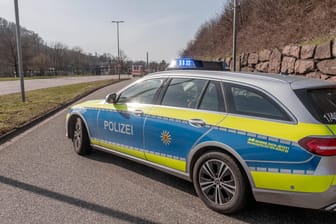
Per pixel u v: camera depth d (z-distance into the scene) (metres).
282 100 3.64
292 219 3.80
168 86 4.78
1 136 7.78
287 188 3.42
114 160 6.02
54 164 5.77
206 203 4.09
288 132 3.43
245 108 3.87
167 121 4.47
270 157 3.49
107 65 99.06
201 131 4.05
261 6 22.67
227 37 31.08
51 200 4.27
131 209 4.04
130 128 5.05
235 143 3.73
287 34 16.16
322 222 3.74
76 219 3.76
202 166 4.09
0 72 80.50
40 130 8.96
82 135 6.18
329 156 3.24
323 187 3.25
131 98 5.26
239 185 3.74
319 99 3.66
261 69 17.02
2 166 5.66
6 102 15.34
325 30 13.05
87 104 6.19
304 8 16.28
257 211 3.98
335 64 10.48
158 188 4.72
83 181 4.96
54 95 19.67
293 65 13.11
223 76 4.25
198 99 4.34
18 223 3.66
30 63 83.81
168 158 4.49
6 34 79.50
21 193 4.49
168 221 3.75
